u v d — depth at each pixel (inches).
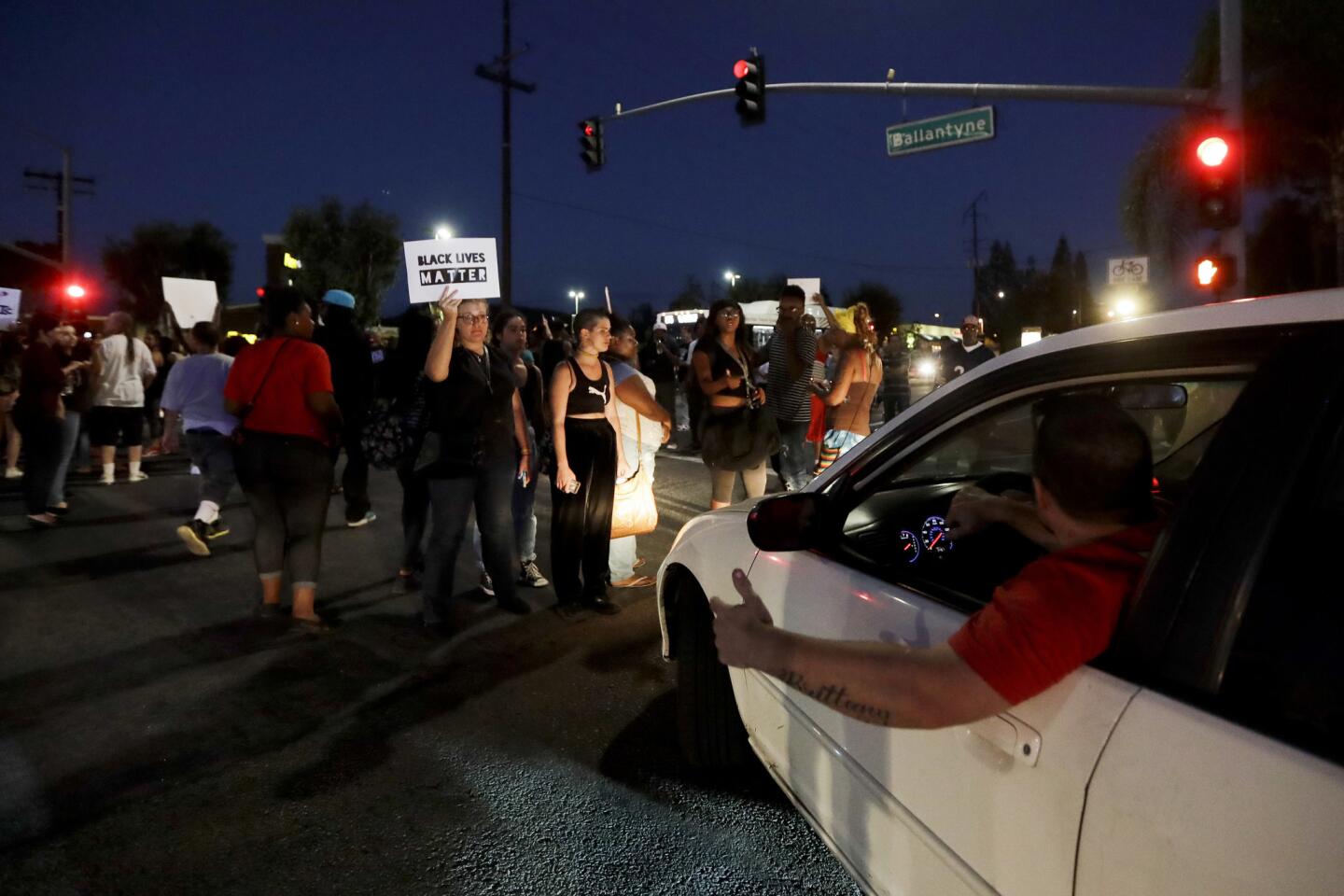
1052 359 72.1
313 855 110.3
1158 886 47.9
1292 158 708.7
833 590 85.6
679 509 320.5
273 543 188.2
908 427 87.0
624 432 199.6
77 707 151.6
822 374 253.6
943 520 97.0
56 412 290.7
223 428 249.3
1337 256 708.0
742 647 59.9
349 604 207.6
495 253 178.2
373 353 354.0
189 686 160.4
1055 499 64.1
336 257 1675.7
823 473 98.3
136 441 386.9
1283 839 42.6
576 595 195.8
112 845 112.2
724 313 211.5
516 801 122.6
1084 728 54.2
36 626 191.9
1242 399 53.8
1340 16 619.2
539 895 102.7
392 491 358.6
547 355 288.8
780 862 108.7
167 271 1855.3
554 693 157.4
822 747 87.7
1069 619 54.9
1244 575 49.9
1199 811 46.4
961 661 54.9
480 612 200.4
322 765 132.1
